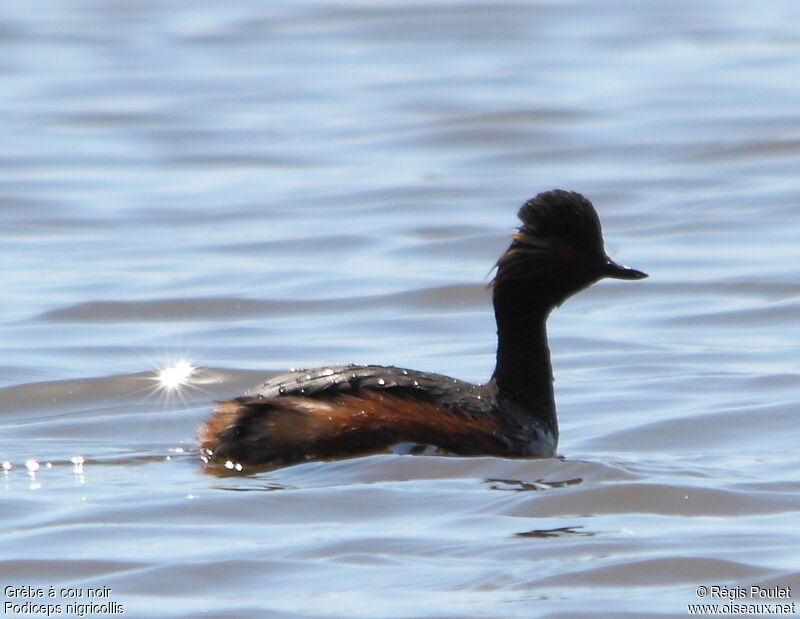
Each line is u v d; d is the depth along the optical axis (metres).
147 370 17.36
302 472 12.77
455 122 31.47
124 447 14.29
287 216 25.50
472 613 10.01
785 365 17.20
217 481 12.73
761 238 23.48
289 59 37.34
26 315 19.88
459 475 12.71
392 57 37.50
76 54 37.88
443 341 18.61
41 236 24.39
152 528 11.63
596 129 30.84
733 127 30.52
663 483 12.51
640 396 16.14
